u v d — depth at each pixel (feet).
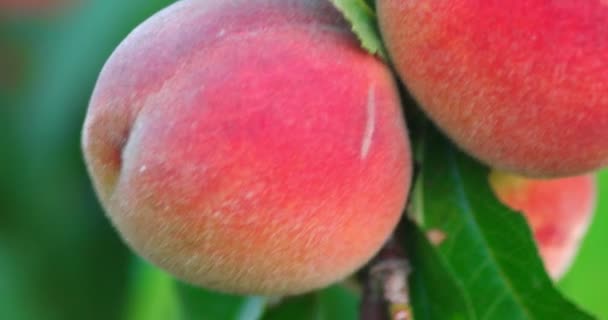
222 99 1.28
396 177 1.33
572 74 1.27
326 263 1.31
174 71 1.30
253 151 1.27
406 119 1.40
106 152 1.33
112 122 1.32
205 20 1.33
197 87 1.29
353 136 1.30
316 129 1.28
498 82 1.29
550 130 1.30
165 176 1.28
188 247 1.29
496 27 1.28
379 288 1.41
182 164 1.27
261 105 1.28
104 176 1.34
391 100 1.34
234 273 1.30
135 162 1.29
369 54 1.34
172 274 1.34
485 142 1.33
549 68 1.28
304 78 1.30
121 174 1.31
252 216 1.28
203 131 1.27
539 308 1.41
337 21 1.35
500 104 1.30
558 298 1.40
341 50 1.33
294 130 1.28
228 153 1.27
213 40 1.31
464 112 1.32
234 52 1.30
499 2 1.28
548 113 1.29
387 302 1.40
